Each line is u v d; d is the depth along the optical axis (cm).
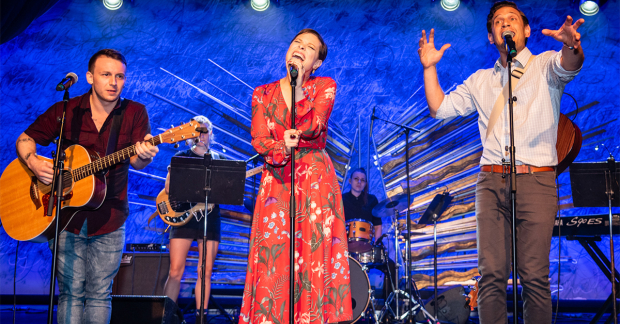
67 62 597
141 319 309
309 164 213
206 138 402
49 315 226
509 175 241
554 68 239
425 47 278
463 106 276
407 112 604
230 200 312
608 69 583
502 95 253
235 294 564
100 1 610
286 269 204
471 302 450
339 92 609
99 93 255
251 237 219
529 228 236
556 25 598
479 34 605
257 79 607
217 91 604
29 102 587
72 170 252
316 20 617
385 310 436
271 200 212
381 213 486
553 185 242
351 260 387
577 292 548
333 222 212
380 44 613
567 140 254
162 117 593
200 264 393
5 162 575
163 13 614
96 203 249
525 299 240
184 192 309
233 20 617
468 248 567
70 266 246
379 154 600
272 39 614
